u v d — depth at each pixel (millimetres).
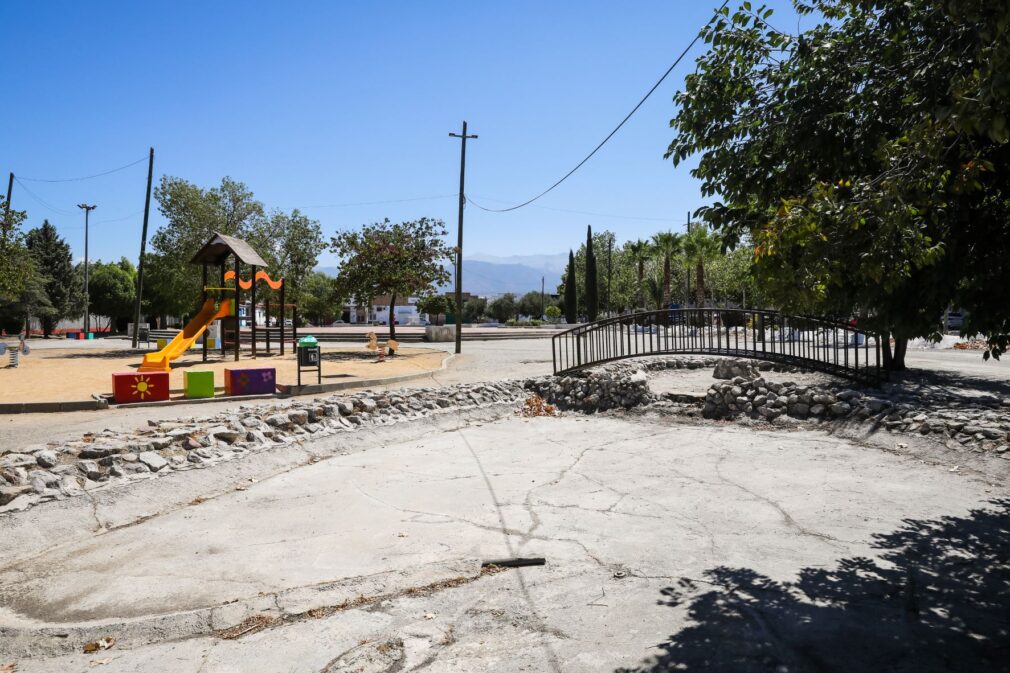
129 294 62375
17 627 4273
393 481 8109
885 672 3594
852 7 5602
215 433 9266
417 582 4965
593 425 12008
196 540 6012
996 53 3084
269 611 4508
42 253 57094
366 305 27656
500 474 8422
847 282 4988
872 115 5180
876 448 9445
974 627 4133
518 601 4664
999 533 5859
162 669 3818
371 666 3779
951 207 4391
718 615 4348
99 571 5285
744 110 6016
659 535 6012
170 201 29938
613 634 4121
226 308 22391
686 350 14562
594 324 15977
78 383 15578
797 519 6398
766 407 11648
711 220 6133
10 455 7480
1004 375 13391
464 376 17328
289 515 6750
